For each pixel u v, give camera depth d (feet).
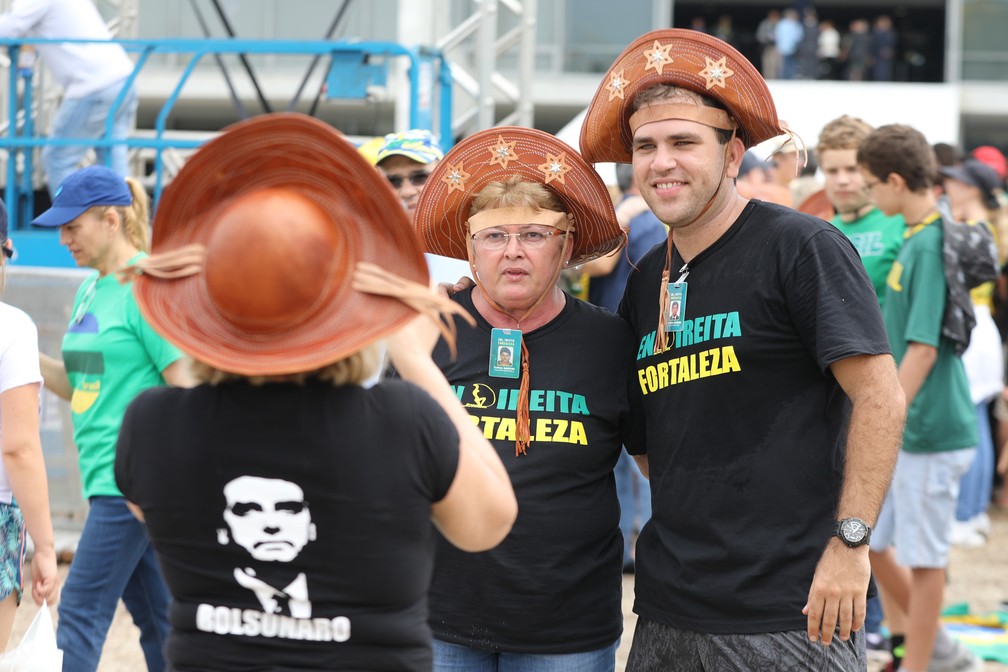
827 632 15.42
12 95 43.47
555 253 17.67
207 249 10.86
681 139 16.21
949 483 27.50
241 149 11.05
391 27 90.02
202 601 11.43
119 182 24.12
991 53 123.03
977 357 44.19
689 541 16.39
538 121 122.31
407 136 26.86
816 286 15.65
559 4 112.47
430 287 11.09
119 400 23.17
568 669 16.98
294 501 11.07
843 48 129.08
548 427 17.20
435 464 11.28
